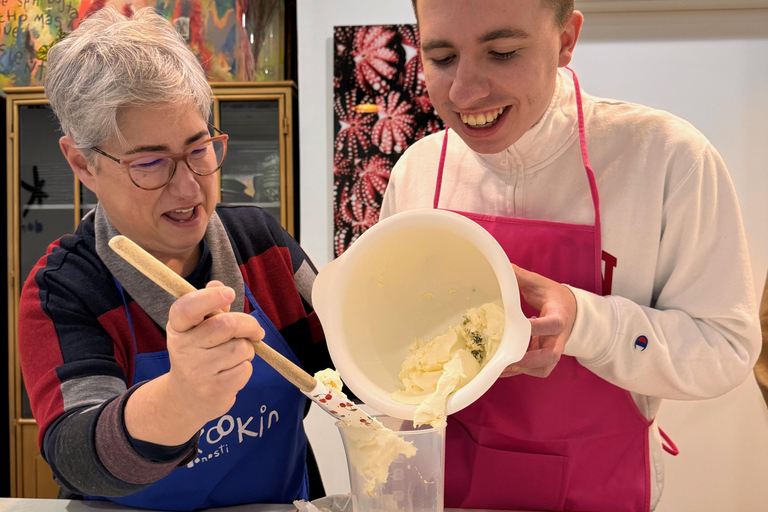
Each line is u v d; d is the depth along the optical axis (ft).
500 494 3.70
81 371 3.09
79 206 8.58
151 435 2.50
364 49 7.93
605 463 3.60
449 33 2.79
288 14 8.95
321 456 8.16
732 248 3.32
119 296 3.55
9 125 8.48
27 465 8.54
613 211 3.52
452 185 3.96
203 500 3.63
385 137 7.99
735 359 3.31
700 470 7.55
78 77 3.01
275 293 4.15
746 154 7.34
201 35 8.36
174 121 3.09
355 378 2.75
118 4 8.40
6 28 8.77
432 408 2.56
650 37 7.34
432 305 3.13
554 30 2.93
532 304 3.20
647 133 3.45
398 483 2.50
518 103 2.99
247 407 3.68
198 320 2.24
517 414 3.64
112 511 3.54
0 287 8.98
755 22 7.17
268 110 8.37
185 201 3.26
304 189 8.17
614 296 3.31
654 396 3.55
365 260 2.84
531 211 3.72
